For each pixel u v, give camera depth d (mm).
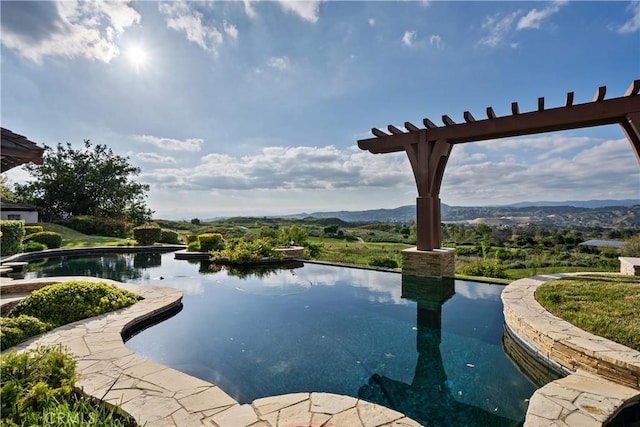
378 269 9875
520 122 6836
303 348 4543
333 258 13008
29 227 17938
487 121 7191
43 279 7430
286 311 6188
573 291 5191
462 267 9977
